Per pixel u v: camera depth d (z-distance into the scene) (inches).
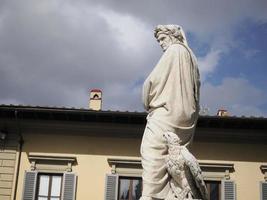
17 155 1212.5
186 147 254.8
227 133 1228.5
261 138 1231.5
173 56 264.1
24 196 1185.4
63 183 1192.2
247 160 1222.3
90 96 1328.7
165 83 261.3
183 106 256.4
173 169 238.4
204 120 1208.2
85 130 1229.7
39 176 1207.6
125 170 1199.6
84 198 1186.0
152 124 255.1
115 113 1198.3
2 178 1198.3
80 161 1210.6
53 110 1202.0
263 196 1200.2
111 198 1176.8
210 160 1221.1
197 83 267.4
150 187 242.4
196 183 235.0
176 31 276.1
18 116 1215.6
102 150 1217.4
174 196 238.1
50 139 1224.8
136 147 1216.8
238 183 1209.4
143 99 267.1
